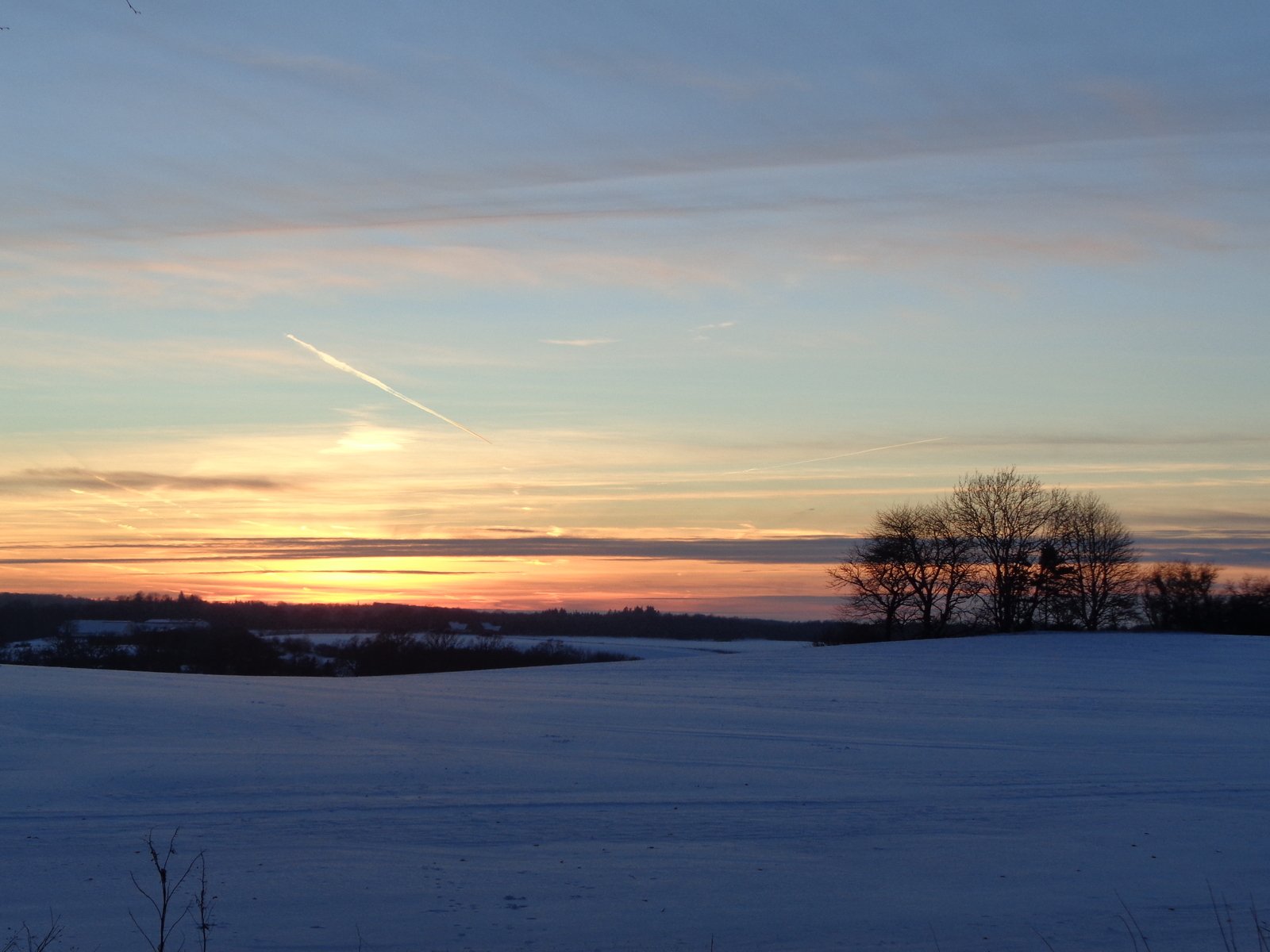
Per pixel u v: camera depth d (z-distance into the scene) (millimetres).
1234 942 8406
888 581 68688
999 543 69125
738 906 9367
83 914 8852
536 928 8695
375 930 8586
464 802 13352
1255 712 24953
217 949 8086
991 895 9773
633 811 13070
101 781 14062
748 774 15625
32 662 57656
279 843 11234
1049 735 20469
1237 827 12570
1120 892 9891
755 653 48781
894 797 14078
